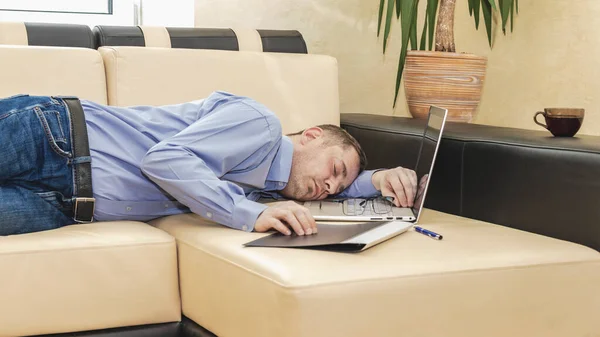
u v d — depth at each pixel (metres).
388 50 2.81
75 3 2.53
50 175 1.52
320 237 1.41
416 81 2.40
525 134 1.78
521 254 1.40
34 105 1.55
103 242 1.39
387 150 1.99
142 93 1.92
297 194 1.76
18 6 2.46
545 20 2.60
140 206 1.65
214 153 1.58
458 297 1.30
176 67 1.97
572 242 1.54
